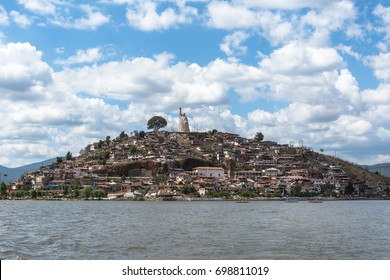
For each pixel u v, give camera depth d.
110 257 93.06
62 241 115.38
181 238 122.88
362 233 139.88
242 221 189.38
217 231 143.25
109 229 150.12
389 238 126.06
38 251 100.00
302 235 131.75
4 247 104.69
